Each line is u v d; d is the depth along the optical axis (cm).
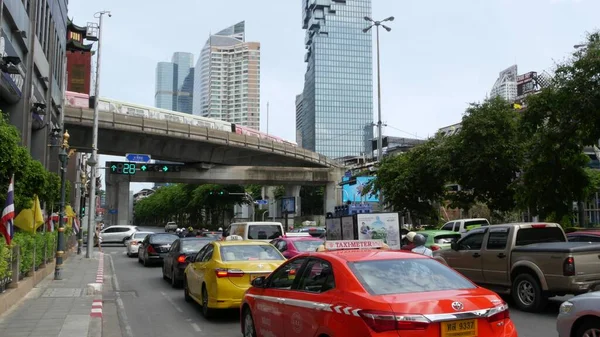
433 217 3144
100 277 1823
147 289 1594
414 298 495
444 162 2403
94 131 2909
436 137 2841
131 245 3073
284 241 1591
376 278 545
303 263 653
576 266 1000
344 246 917
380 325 469
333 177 5628
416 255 613
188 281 1272
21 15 2091
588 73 1606
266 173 5244
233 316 1098
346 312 509
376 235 2191
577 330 648
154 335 923
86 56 4541
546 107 1742
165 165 4653
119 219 5128
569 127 1708
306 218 7300
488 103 2289
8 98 2088
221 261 1058
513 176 2234
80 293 1396
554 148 1762
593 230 1402
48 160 2856
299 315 598
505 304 526
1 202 1366
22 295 1302
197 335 918
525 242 1153
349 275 547
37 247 1661
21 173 1277
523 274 1091
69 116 3634
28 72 2258
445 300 493
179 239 1709
